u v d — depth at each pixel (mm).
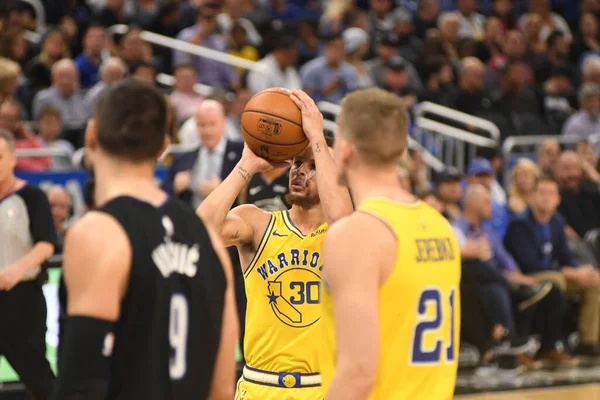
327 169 4191
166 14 14984
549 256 10469
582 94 14562
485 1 19703
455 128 14234
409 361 3367
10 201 6570
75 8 16125
